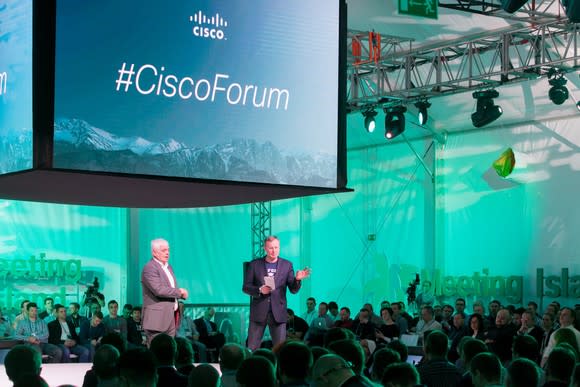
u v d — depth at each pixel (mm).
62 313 14656
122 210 19859
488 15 14867
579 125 18047
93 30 6176
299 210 23375
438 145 20656
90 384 5320
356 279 22266
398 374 4461
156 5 6414
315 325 16875
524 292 18828
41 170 5949
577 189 18016
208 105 6605
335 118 7207
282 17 6977
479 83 17938
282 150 6922
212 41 6637
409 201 21172
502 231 19344
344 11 7293
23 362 4582
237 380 3918
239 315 18359
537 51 15438
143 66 6352
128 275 19641
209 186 6871
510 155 18562
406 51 17031
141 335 14891
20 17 6164
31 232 18875
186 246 21422
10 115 6270
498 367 4879
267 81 6875
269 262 8805
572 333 7508
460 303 16125
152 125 6367
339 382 4219
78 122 6094
